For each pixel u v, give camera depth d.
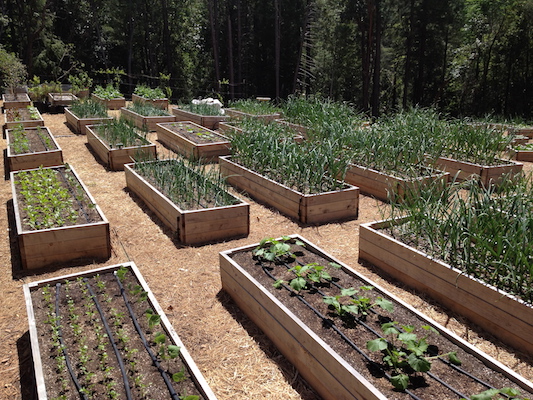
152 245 4.62
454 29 24.48
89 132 8.87
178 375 2.37
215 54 25.84
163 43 30.44
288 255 3.76
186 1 29.66
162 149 8.67
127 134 7.74
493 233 3.51
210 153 7.66
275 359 3.00
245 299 3.44
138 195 5.99
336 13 25.39
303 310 3.00
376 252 4.14
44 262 4.13
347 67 28.98
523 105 24.95
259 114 10.49
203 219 4.64
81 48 29.61
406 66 24.36
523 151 8.45
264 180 5.80
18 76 17.39
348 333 2.77
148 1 28.56
